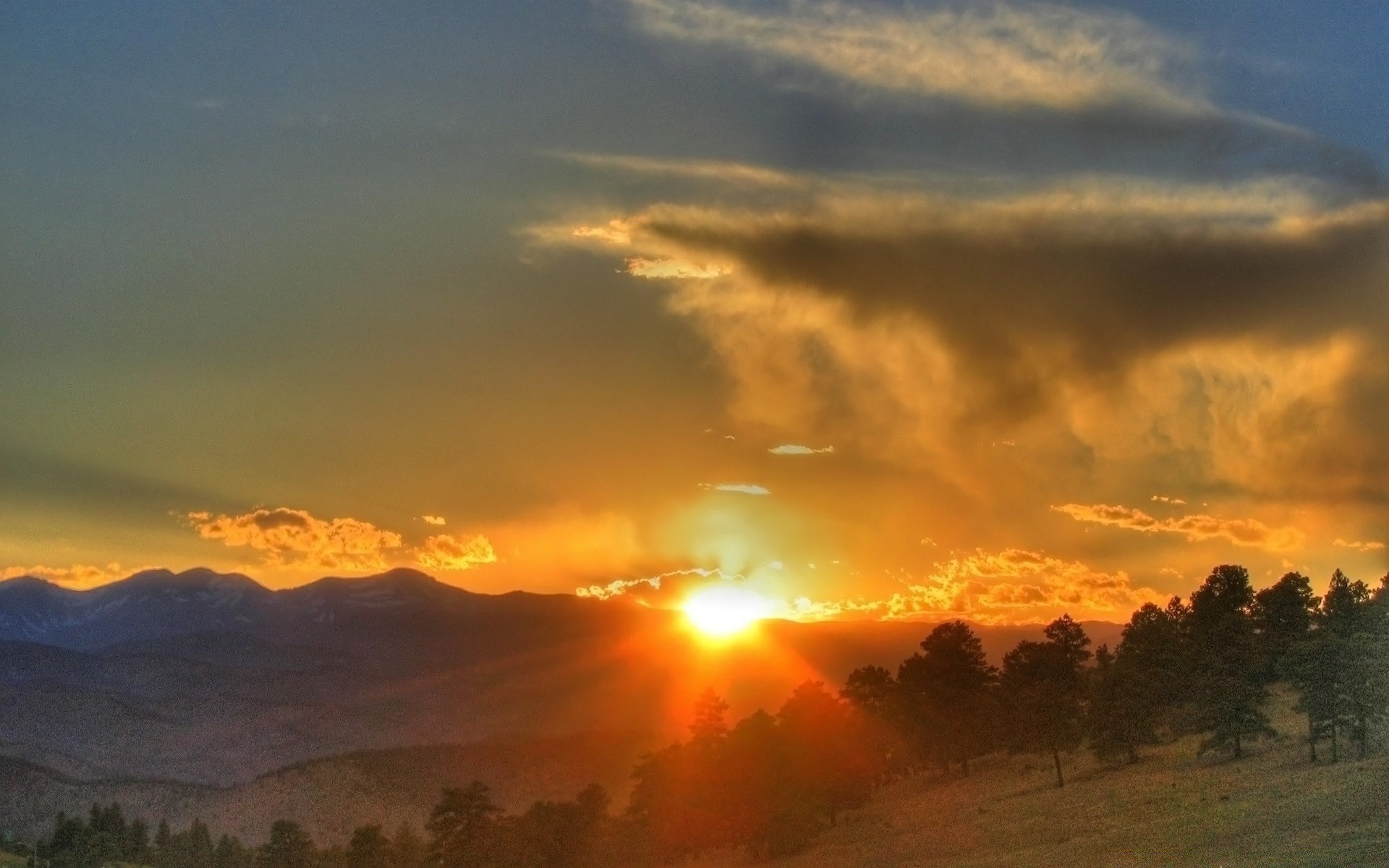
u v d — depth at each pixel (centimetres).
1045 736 13162
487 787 15888
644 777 16212
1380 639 10106
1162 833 9338
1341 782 9350
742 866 13700
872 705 16412
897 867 10956
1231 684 11956
